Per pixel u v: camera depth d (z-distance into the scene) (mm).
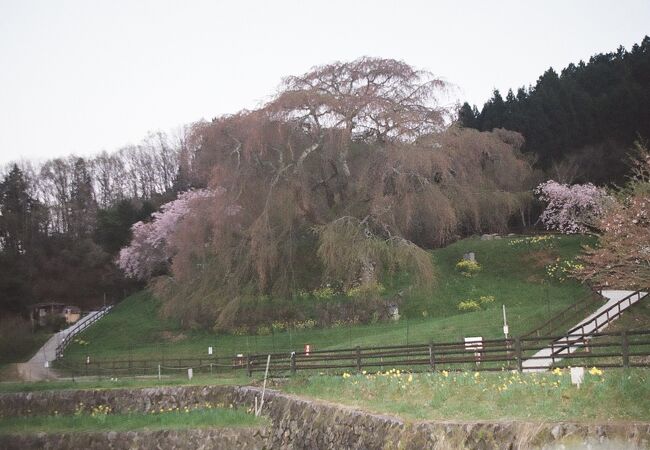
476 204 52344
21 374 47094
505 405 17719
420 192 49594
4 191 105875
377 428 18859
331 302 51656
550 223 69375
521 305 48125
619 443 13398
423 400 20562
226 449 25766
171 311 54500
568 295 48750
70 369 48094
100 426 29094
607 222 32094
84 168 125062
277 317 51875
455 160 51500
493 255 58250
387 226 50031
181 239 53906
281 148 51438
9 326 64312
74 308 83312
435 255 60250
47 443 28031
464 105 99125
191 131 52781
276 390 28703
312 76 52188
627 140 80375
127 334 57438
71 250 96312
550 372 21469
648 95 79562
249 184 51344
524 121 84188
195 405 31766
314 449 22156
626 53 97812
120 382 36781
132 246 76812
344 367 28844
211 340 51875
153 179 128500
